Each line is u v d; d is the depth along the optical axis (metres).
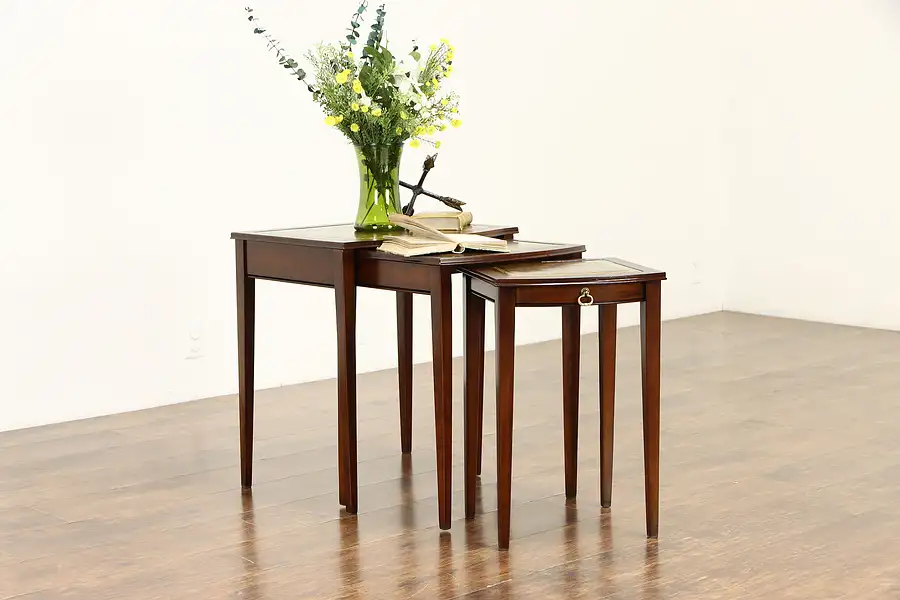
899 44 5.73
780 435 3.82
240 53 4.55
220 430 4.01
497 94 5.43
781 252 6.35
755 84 6.34
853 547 2.75
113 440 3.89
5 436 3.97
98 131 4.19
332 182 4.88
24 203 4.04
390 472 3.45
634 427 3.94
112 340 4.29
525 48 5.52
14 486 3.36
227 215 4.56
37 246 4.08
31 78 4.02
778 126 6.27
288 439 3.87
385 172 3.19
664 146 6.20
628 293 2.71
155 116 4.33
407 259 2.82
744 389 4.55
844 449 3.64
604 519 2.97
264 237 3.15
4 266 4.01
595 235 5.93
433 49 3.22
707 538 2.82
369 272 2.97
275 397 4.55
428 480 3.36
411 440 3.68
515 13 5.46
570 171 5.77
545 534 2.87
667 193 6.25
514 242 3.18
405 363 3.63
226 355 4.62
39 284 4.09
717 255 6.56
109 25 4.18
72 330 4.18
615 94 5.93
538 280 2.67
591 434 3.85
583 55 5.77
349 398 3.02
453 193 5.32
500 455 2.74
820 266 6.18
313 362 4.88
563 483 3.29
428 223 3.24
